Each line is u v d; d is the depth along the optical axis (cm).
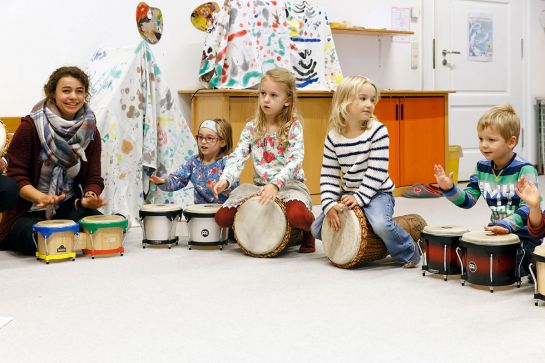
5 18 404
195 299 223
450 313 206
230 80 441
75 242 288
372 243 267
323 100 466
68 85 300
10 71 407
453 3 617
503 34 652
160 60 460
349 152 273
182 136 388
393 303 218
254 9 443
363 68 567
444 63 615
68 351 175
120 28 442
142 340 183
